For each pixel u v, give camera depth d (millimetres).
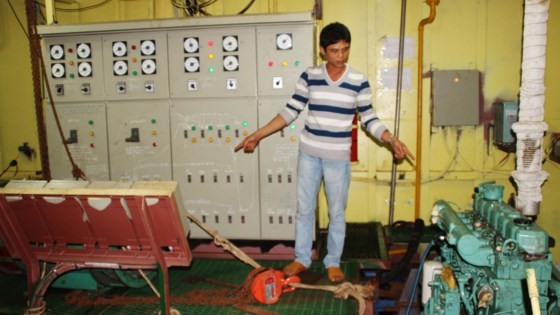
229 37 3748
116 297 3246
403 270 3734
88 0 4703
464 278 2674
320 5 3857
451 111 4309
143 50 3867
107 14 4695
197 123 3879
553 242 3277
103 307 3125
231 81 3793
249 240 3945
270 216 3881
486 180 4414
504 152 4363
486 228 2867
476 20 4266
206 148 3895
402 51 4301
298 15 3602
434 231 4324
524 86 3604
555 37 4195
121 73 3920
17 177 5039
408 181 4492
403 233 4207
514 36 4246
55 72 4008
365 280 3721
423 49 4324
